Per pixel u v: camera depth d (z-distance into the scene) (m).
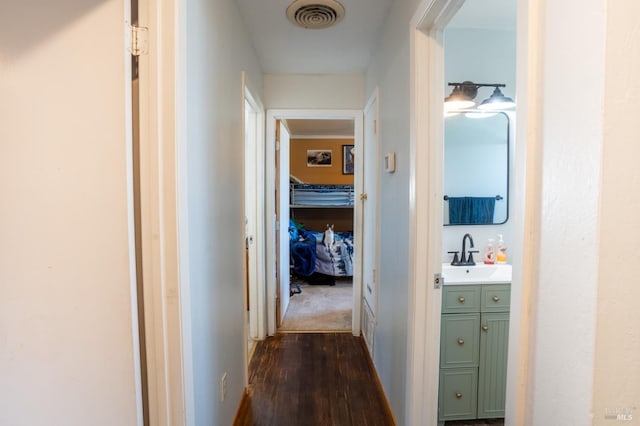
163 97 0.96
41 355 0.98
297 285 4.43
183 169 1.01
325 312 3.53
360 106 2.92
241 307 2.01
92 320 0.96
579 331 0.53
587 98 0.50
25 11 0.90
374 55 2.41
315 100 2.91
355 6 1.84
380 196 2.20
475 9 1.87
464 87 2.06
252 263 2.85
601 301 0.49
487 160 2.18
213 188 1.40
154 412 1.02
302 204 5.39
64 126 0.92
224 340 1.60
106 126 0.92
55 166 0.93
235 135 1.81
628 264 0.49
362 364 2.48
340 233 5.30
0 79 0.91
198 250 1.21
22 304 0.96
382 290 2.12
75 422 0.99
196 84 1.18
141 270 1.00
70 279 0.96
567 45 0.54
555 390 0.58
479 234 2.19
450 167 2.17
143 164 0.97
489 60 2.13
